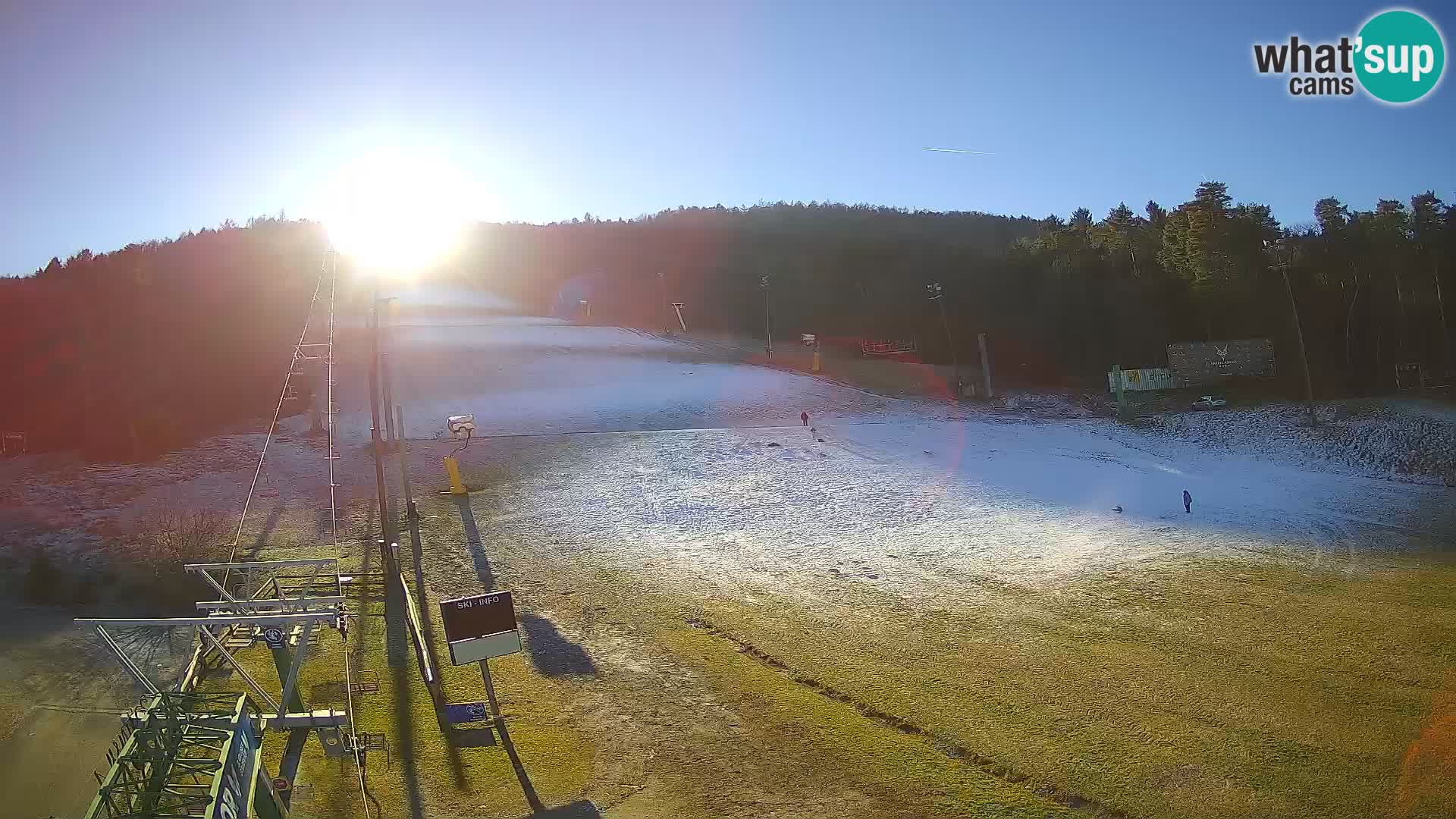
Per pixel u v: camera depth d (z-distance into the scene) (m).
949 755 17.62
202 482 40.91
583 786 16.12
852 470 47.19
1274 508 42.03
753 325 104.38
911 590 29.19
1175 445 58.09
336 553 31.81
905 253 121.69
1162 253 93.75
